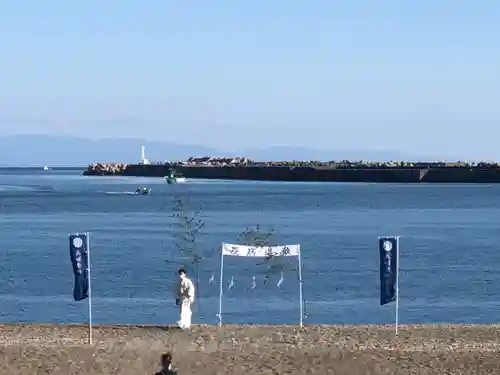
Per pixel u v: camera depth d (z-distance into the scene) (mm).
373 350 23750
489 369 21672
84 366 22016
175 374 18469
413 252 67125
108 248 68938
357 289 46125
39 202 145125
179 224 86000
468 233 85438
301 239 78000
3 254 65875
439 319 37219
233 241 71562
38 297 43281
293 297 43094
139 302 41156
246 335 26109
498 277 51969
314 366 21938
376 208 127250
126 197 159375
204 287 46344
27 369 21719
